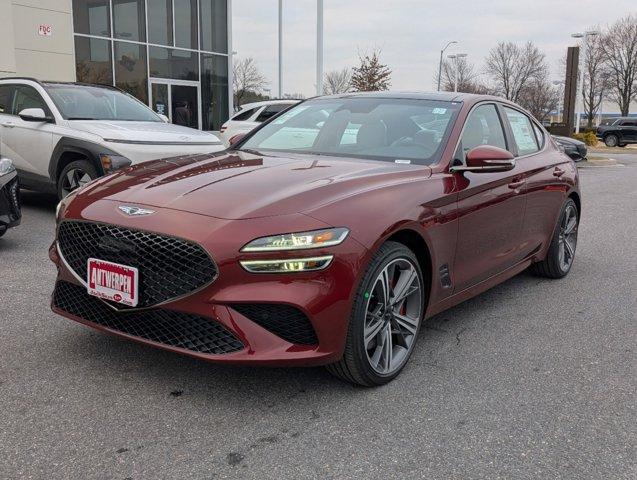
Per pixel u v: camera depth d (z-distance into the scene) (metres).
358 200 3.21
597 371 3.73
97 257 3.17
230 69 22.03
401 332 3.51
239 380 3.40
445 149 4.02
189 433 2.86
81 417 2.96
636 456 2.81
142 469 2.57
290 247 2.86
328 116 4.60
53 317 4.26
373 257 3.15
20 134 8.07
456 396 3.33
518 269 4.97
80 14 17.23
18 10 15.20
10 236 6.84
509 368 3.73
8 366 3.48
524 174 4.77
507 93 65.50
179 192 3.23
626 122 40.88
